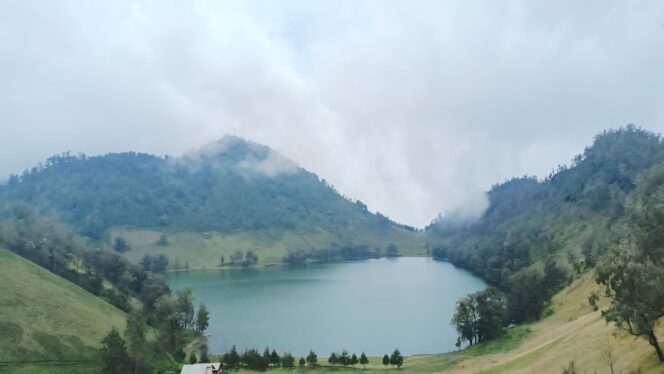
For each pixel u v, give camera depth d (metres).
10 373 84.62
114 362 91.69
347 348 150.62
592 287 140.50
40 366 89.44
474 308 138.88
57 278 134.62
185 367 97.62
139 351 96.19
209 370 96.31
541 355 81.19
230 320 191.50
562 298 155.62
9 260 128.75
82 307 119.50
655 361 55.19
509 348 115.88
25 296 111.44
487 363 96.69
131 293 174.25
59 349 96.44
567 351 75.75
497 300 140.00
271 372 108.69
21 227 192.50
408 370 103.38
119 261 193.50
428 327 177.50
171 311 133.62
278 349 149.38
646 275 54.16
